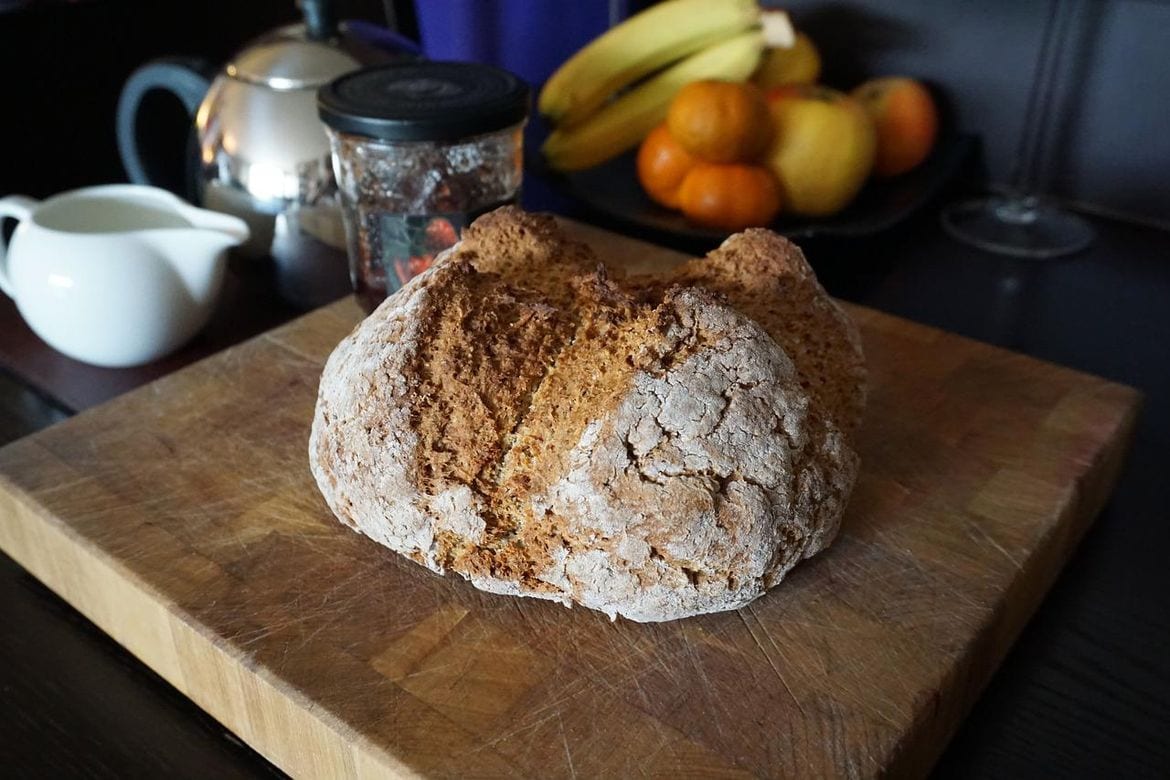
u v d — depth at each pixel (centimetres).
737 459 42
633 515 41
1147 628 46
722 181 67
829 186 69
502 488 43
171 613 43
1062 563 49
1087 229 77
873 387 54
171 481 49
